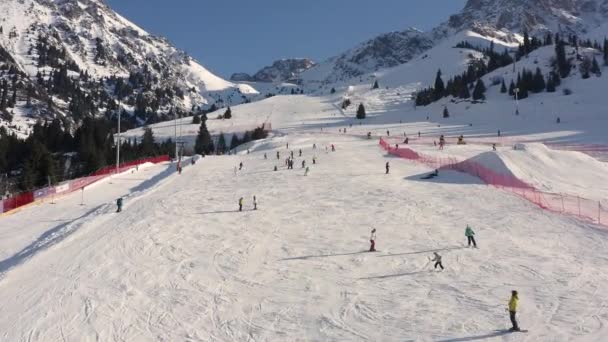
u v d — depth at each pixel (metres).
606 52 156.50
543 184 47.81
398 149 72.69
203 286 25.59
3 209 45.09
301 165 67.12
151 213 42.19
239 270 27.94
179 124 176.88
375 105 189.25
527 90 146.62
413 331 19.98
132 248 32.12
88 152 101.00
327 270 27.62
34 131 125.62
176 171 68.38
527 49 190.62
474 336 19.19
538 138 83.81
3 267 29.73
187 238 34.41
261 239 34.03
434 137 96.06
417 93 190.12
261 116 181.00
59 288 25.42
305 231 35.84
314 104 199.88
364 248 31.38
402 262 28.50
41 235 37.31
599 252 28.80
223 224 38.16
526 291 23.36
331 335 20.05
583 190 46.03
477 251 29.88
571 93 138.38
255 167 68.12
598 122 97.50
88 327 21.06
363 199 45.62
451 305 22.30
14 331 20.80
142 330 20.78
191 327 21.03
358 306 22.73
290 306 23.02
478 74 182.75
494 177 50.41
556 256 28.34
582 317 20.22
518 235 32.91
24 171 82.00
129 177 66.50
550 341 18.36
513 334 19.09
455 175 54.78
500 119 119.44
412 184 51.59
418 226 36.09
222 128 162.50
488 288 24.00
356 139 99.12
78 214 44.66
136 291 24.94
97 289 25.22
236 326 21.11
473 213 39.28
